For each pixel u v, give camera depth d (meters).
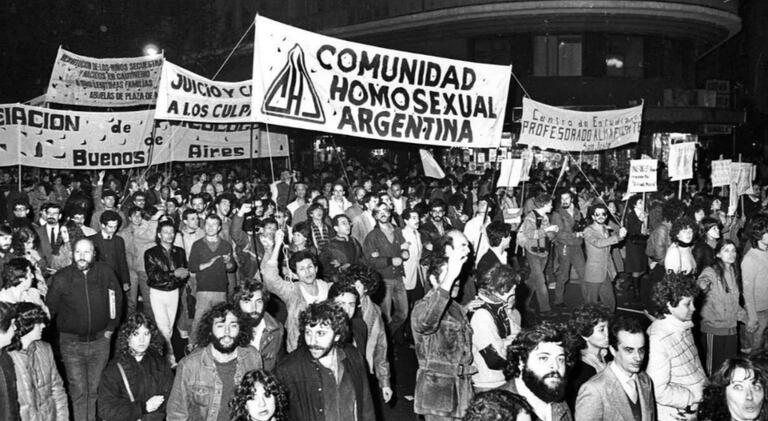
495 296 5.86
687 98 31.73
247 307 6.29
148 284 9.51
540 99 31.97
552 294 14.72
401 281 10.53
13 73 38.53
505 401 3.32
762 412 4.46
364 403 5.14
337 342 5.11
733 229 13.57
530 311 13.27
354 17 37.94
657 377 5.52
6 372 5.32
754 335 8.80
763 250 8.59
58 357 9.62
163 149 14.61
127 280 10.13
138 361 5.56
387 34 36.72
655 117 30.27
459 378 5.81
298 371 4.93
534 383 4.22
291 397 4.90
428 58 9.16
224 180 21.48
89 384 7.74
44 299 8.27
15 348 5.41
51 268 9.91
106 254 9.91
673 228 9.16
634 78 32.72
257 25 8.39
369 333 6.93
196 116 11.23
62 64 15.18
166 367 5.71
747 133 38.53
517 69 32.69
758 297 8.55
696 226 9.34
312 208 11.50
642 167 12.59
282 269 9.40
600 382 4.76
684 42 34.47
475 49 34.25
